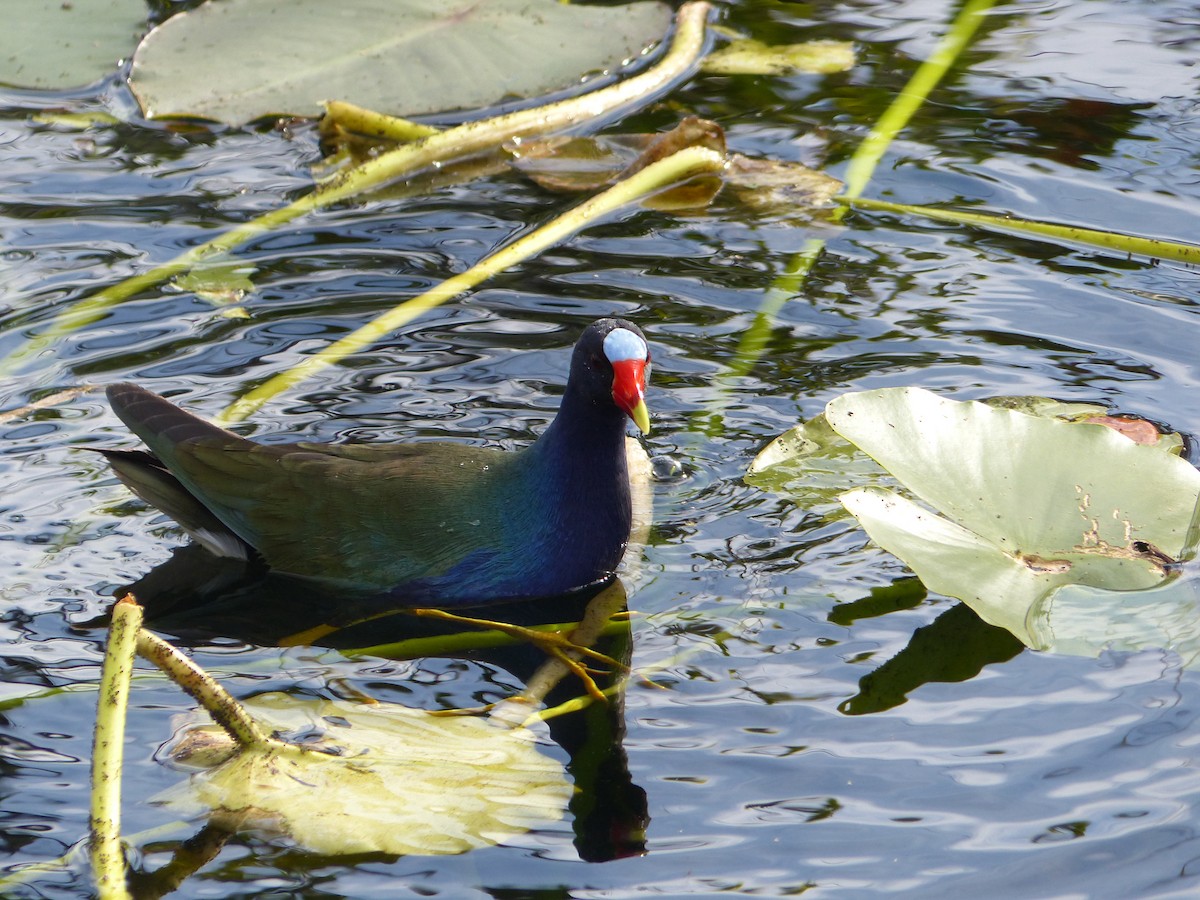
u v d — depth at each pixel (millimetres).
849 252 11844
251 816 6230
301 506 8562
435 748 6727
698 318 10938
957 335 10602
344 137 13750
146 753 6672
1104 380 9922
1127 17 15930
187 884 5848
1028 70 14766
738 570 8320
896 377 10078
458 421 9750
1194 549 7910
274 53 14383
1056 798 6277
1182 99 13938
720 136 13023
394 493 8516
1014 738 6703
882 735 6773
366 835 6113
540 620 8195
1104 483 8266
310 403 9906
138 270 11477
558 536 8398
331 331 10820
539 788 6449
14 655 7477
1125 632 7387
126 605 6336
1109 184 12586
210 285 11312
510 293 11336
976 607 7484
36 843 6055
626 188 12297
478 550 8398
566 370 10352
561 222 11805
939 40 15586
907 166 13102
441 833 6145
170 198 12664
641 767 6602
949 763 6551
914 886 5809
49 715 6953
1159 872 5812
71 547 8570
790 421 9773
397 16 14945
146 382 10102
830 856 5992
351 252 11898
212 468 8719
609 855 6016
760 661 7438
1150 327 10602
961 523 8055
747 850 6035
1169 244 11180
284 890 5824
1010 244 11867
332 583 8484
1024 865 5895
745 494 9070
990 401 9523
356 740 6766
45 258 11586
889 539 7906
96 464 9328
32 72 14617
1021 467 8328
